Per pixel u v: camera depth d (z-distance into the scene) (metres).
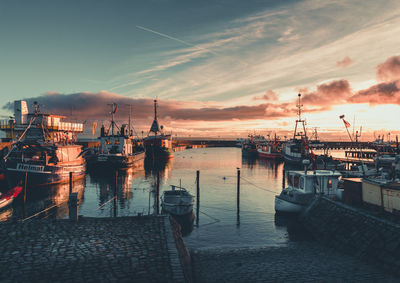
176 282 9.92
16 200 32.81
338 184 27.72
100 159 58.75
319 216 22.28
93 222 16.11
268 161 93.00
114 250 12.38
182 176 56.03
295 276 13.17
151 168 69.38
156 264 11.16
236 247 18.61
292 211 25.89
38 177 38.97
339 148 183.12
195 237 21.17
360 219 17.92
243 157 109.75
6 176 36.94
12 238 13.44
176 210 25.62
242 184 46.53
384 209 17.78
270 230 22.77
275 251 17.47
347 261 15.09
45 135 54.38
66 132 61.91
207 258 16.12
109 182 47.06
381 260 14.09
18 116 56.72
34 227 15.02
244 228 23.36
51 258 11.45
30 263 10.98
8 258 11.32
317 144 123.50
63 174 43.00
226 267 14.52
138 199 34.50
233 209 29.67
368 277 12.82
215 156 119.88
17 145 41.28
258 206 30.98
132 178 52.19
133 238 13.82
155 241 13.48
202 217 26.70
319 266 14.45
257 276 13.27
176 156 119.31
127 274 10.34
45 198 34.09
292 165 77.06
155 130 100.50
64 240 13.40
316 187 25.81
